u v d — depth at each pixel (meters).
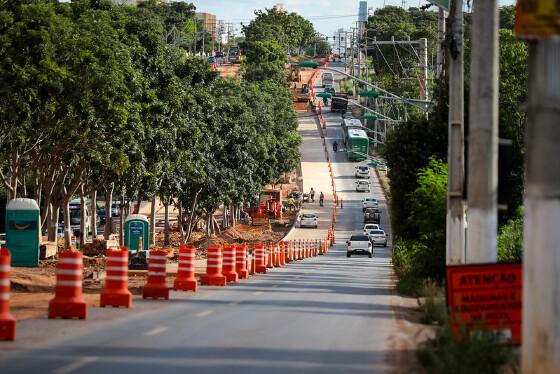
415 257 75.06
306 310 53.41
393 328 44.22
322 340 39.06
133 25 125.31
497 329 34.94
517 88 136.00
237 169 180.00
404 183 81.31
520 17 22.48
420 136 81.31
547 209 22.33
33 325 42.38
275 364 31.86
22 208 88.94
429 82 172.00
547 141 22.27
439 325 45.88
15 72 90.88
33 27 93.50
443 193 71.81
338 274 101.50
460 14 59.62
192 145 141.12
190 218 175.62
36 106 93.88
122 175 121.06
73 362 31.50
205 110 154.38
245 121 182.75
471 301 35.12
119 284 52.09
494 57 40.47
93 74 98.69
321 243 179.00
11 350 34.31
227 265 82.38
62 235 179.75
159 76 125.94
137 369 30.19
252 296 64.06
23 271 79.81
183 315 48.34
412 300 63.97
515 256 75.25
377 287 79.00
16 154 103.19
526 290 22.81
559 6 22.27
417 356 33.91
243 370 30.41
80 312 45.03
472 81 40.72
